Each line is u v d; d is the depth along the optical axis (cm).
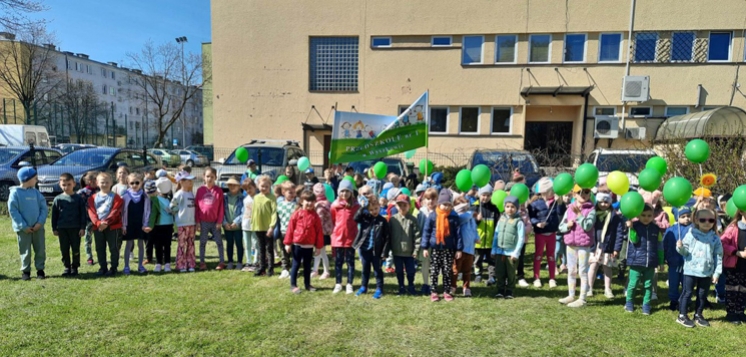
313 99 1775
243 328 395
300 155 1263
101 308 438
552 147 1708
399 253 502
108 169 1053
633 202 424
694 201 542
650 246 439
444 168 1473
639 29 1590
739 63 1556
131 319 411
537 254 558
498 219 552
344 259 528
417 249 496
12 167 1101
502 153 1073
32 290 493
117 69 5862
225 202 627
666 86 1593
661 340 378
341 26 1739
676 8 1573
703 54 1583
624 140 1606
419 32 1706
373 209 498
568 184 493
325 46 1773
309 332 389
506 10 1647
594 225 499
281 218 579
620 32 1606
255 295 493
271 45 1780
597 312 451
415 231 501
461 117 1720
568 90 1576
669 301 490
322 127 1759
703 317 426
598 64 1612
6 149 1158
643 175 461
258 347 357
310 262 517
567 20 1614
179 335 377
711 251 407
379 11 1719
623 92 1560
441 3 1684
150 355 339
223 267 616
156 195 587
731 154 791
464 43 1705
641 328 407
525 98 1648
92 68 5450
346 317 428
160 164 1284
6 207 1019
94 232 557
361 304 470
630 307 454
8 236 782
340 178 862
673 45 1597
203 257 609
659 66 1593
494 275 567
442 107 1725
